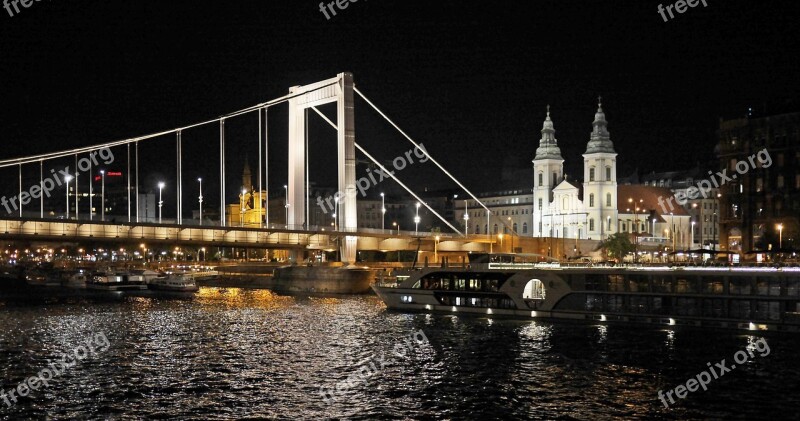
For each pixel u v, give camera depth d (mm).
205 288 169500
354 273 140250
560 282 89938
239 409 51188
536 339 76000
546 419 49062
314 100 152750
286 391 55750
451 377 59875
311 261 163875
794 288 74438
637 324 84000
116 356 68562
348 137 146500
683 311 81062
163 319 95688
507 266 95625
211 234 130250
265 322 91750
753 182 150625
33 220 107250
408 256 183500
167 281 157375
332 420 48781
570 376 59812
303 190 156000
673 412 50438
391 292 106375
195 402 52844
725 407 51469
